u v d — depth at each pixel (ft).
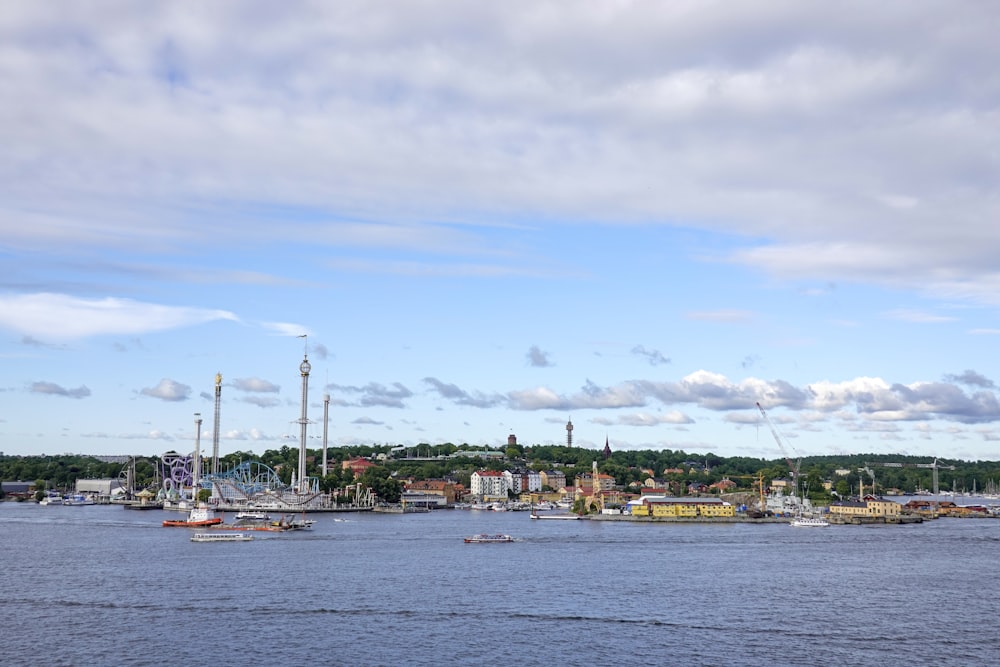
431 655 451.12
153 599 597.11
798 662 442.09
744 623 528.22
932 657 454.40
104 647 464.65
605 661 442.09
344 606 573.74
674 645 474.08
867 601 604.49
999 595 634.02
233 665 432.66
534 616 545.03
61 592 625.82
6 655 448.65
